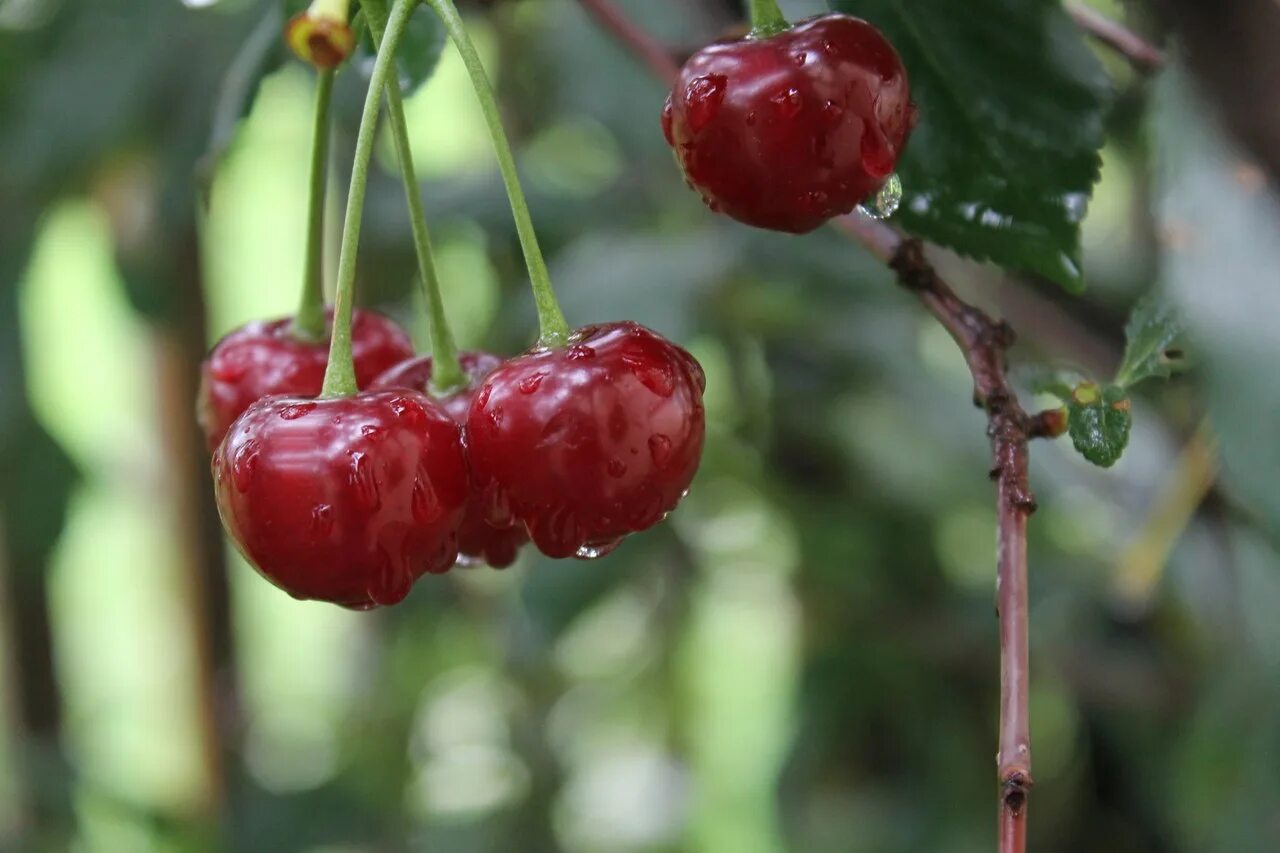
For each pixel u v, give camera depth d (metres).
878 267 0.76
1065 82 0.45
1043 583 0.83
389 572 0.42
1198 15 0.40
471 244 0.94
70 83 0.75
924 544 0.89
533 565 0.86
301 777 1.08
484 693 1.11
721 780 1.31
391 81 0.44
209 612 1.04
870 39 0.42
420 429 0.42
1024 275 0.64
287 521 0.42
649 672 1.09
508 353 0.84
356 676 1.20
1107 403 0.43
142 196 0.84
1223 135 0.41
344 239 0.43
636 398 0.42
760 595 1.06
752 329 0.78
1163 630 0.78
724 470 0.87
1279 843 0.56
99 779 0.95
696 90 0.42
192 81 0.74
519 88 0.91
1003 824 0.41
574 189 0.88
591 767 1.24
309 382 0.45
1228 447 0.41
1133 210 0.69
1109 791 0.87
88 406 1.33
